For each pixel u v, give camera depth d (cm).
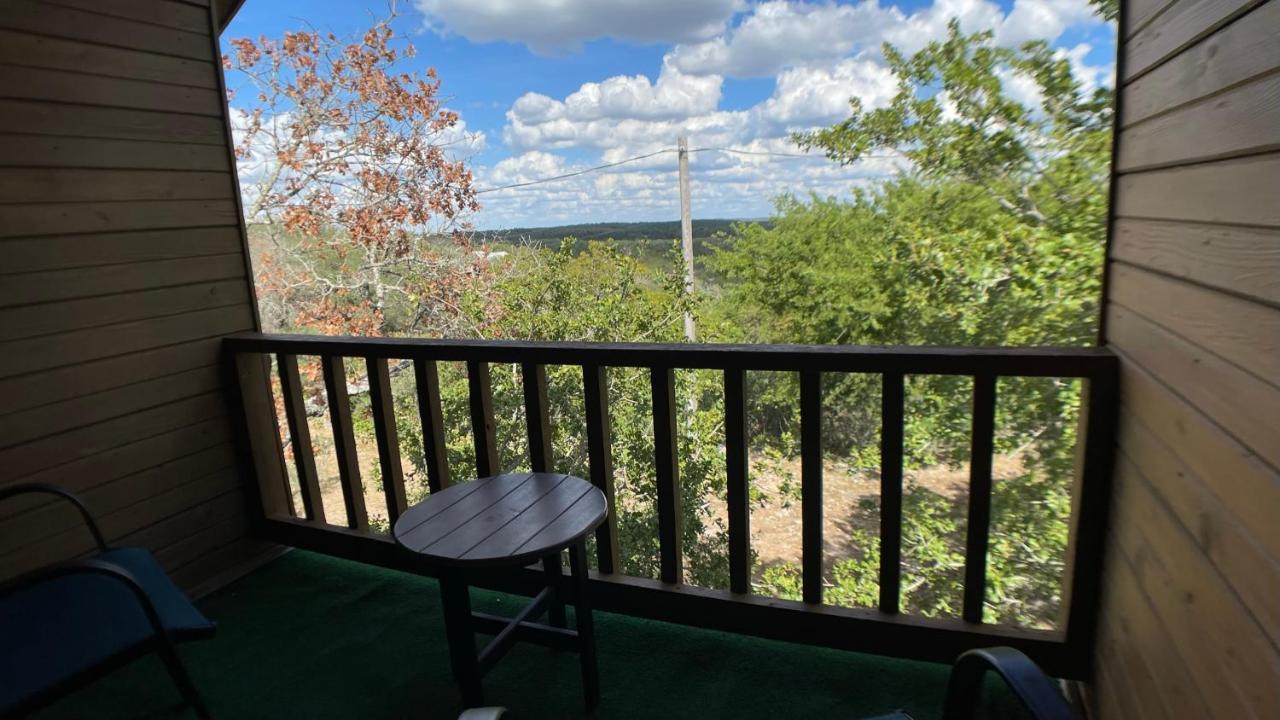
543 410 213
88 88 219
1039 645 173
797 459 816
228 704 191
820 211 899
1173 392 116
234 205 271
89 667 139
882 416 176
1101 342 165
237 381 267
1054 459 564
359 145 983
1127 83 150
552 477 190
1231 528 90
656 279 930
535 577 228
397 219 992
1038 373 158
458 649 164
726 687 185
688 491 743
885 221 824
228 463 271
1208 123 103
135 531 238
